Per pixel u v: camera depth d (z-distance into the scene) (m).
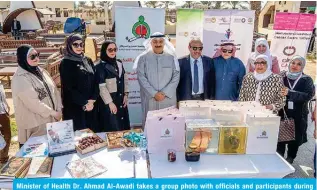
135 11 4.25
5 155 3.25
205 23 4.33
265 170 1.99
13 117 5.00
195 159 2.08
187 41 4.41
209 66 3.68
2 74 6.45
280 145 3.27
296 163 3.52
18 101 2.67
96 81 3.26
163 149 2.20
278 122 2.16
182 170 1.98
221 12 4.29
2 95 3.13
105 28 17.33
